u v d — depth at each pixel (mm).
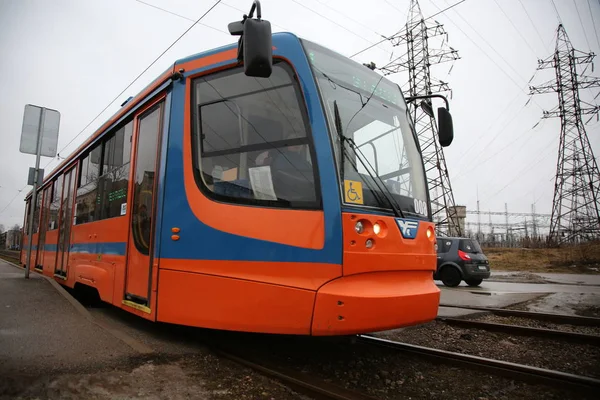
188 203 4203
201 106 4402
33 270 10898
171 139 4488
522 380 3904
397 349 4750
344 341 5016
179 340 4648
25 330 4398
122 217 5301
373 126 4340
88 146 7152
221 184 4082
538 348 5207
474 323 6219
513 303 8781
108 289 5430
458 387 3760
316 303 3457
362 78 4570
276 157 3887
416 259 3980
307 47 4070
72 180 8062
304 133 3787
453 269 13266
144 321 5625
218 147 4195
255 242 3775
